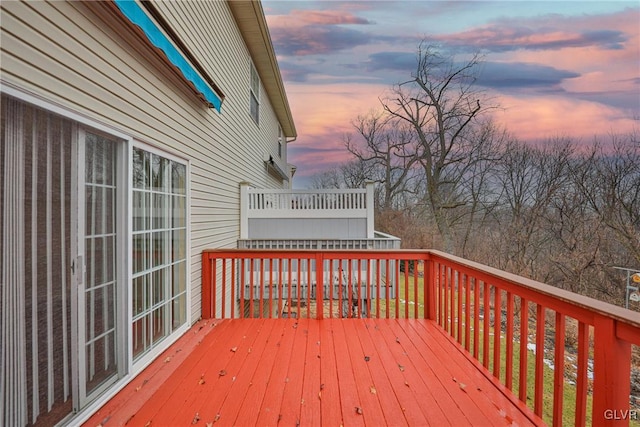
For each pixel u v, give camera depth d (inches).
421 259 147.0
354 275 215.3
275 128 444.5
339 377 92.6
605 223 377.7
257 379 91.5
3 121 56.8
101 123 80.0
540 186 463.2
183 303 132.4
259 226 249.8
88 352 77.0
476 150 537.6
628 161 397.4
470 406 78.6
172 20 125.0
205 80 143.3
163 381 90.7
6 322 57.4
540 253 428.8
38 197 63.8
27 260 61.5
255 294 212.2
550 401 145.5
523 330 81.5
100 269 81.8
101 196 82.5
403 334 126.3
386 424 71.9
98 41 79.4
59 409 68.0
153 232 109.1
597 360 58.2
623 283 334.0
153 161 109.9
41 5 62.5
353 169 759.7
